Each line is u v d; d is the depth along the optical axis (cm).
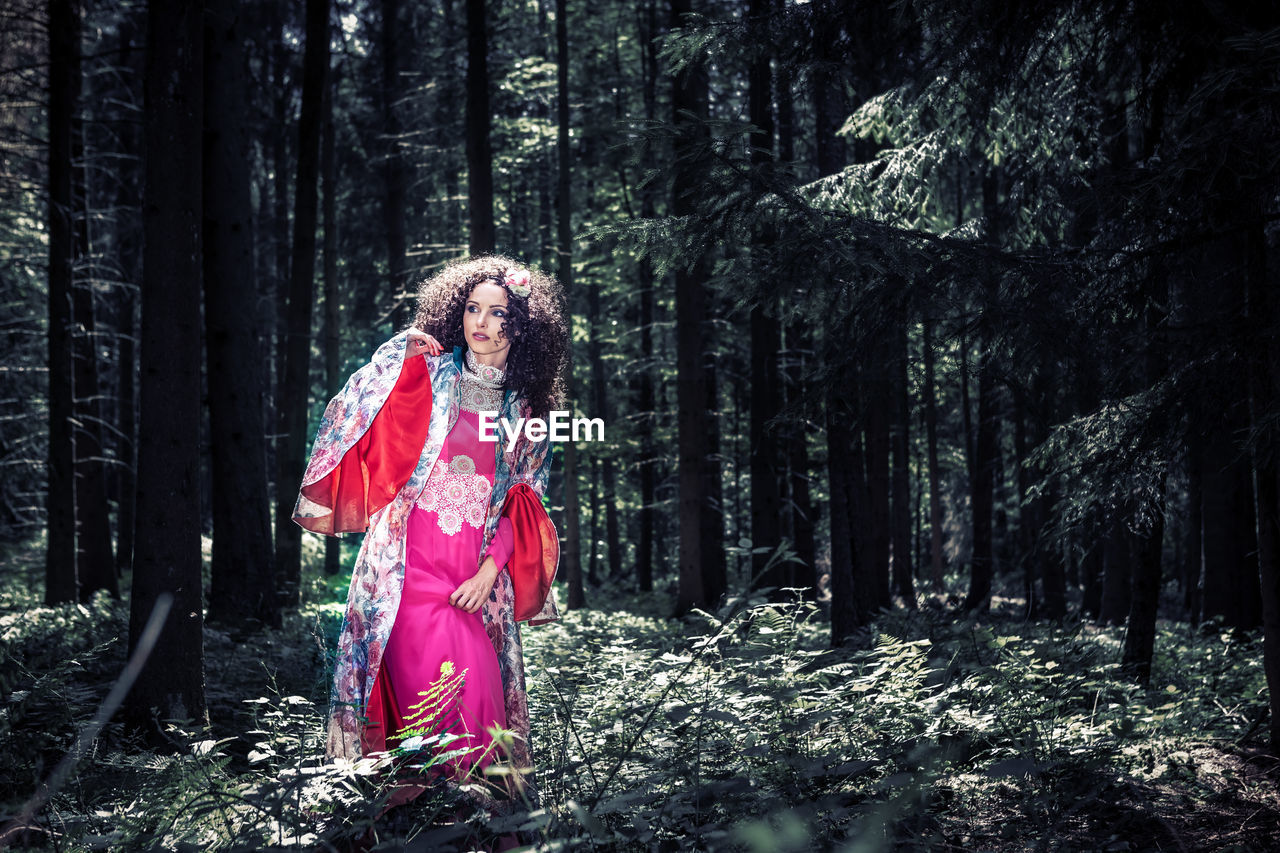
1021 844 354
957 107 652
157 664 495
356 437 384
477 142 1432
